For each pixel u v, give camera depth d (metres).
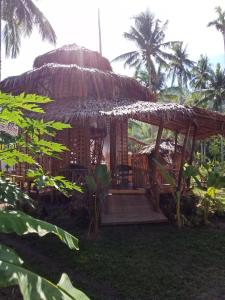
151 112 9.84
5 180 4.79
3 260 2.54
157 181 11.30
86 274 7.32
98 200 9.54
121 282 6.91
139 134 40.12
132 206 10.88
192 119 11.11
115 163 14.23
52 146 4.10
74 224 10.18
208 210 11.15
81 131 12.90
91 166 12.32
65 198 11.98
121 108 10.45
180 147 17.94
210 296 6.38
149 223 10.48
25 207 10.38
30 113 11.01
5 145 4.14
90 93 13.59
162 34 39.38
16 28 21.86
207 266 7.73
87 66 14.94
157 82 40.59
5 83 13.61
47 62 15.12
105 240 9.07
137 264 7.67
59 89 13.43
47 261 8.09
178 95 41.88
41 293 2.32
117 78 13.85
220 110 43.69
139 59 39.84
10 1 20.36
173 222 10.69
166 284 6.82
